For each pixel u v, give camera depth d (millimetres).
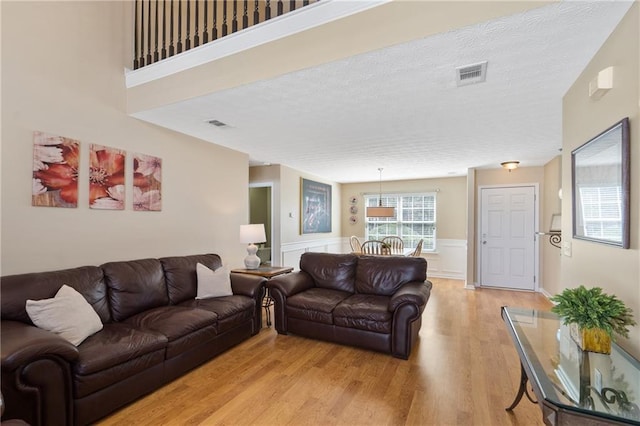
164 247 3539
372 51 1936
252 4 4434
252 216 8055
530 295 5324
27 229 2439
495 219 5906
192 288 3299
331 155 4891
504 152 4531
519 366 2719
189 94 2707
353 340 3061
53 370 1713
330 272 3908
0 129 2299
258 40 2350
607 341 1562
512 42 1825
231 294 3379
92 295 2500
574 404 1276
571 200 2350
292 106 2820
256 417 2023
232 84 2467
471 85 2375
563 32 1725
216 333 2818
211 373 2584
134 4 3291
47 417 1687
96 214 2896
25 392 1611
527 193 5672
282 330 3445
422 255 7324
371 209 6391
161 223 3508
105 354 1955
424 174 6730
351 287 3777
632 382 1445
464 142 3992
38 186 2496
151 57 3367
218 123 3352
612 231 1707
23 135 2418
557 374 1492
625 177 1564
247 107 2869
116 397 2016
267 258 7199
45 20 2568
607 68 1722
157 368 2287
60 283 2330
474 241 5973
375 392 2314
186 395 2262
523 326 2037
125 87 3141
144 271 2949
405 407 2135
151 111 3016
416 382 2455
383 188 7809
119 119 3088
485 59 2010
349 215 8227
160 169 3484
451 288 5902
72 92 2729
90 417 1885
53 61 2609
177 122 3330
